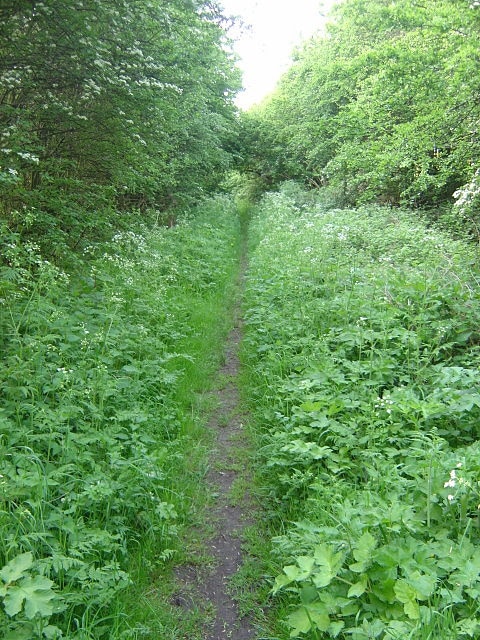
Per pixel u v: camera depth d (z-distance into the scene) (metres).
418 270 7.61
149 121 8.38
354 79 14.26
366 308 6.30
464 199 9.46
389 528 2.81
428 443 3.50
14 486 3.13
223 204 22.44
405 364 5.26
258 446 4.91
